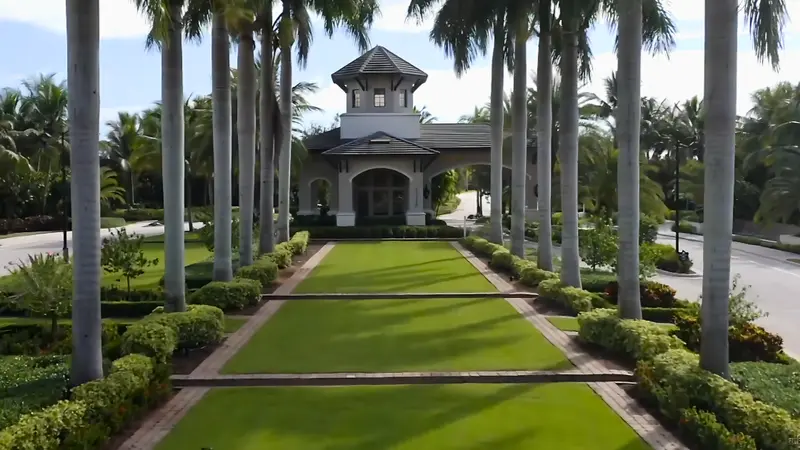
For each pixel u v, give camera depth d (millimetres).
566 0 14664
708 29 8391
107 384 7402
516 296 16141
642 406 8242
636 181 11562
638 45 11523
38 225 43688
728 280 8367
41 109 46250
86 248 7938
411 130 39000
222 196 15844
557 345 11219
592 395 8680
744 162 38781
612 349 10578
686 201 53500
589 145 38469
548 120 18266
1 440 5777
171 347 9602
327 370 9625
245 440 7102
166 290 11703
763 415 6680
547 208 18391
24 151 44656
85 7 7867
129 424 7488
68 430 6434
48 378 8648
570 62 15328
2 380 8695
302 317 13656
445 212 62031
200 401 8414
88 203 7945
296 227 33656
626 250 11453
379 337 11805
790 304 17375
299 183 39000
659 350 9570
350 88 40031
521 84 21266
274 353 10656
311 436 7199
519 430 7391
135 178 58000
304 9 21625
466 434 7258
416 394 8664
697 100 56250
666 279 22297
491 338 11734
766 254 31344
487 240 27000
